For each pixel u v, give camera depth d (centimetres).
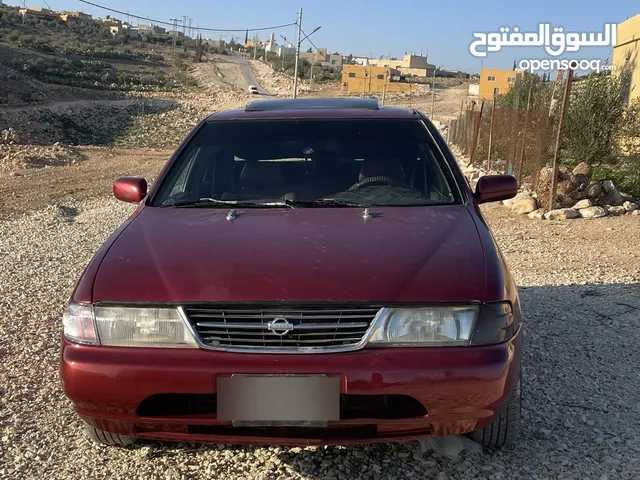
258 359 248
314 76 9606
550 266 671
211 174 370
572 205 995
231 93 7619
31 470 296
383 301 251
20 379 396
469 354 249
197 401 263
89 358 257
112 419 261
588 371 401
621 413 346
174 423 258
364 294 252
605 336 462
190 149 390
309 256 273
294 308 251
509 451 305
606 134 1419
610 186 1017
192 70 10044
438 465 294
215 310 254
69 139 4488
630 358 423
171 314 255
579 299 551
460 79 12100
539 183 1021
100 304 262
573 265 675
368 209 330
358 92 7912
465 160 1828
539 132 1092
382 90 7875
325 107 427
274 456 304
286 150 381
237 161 376
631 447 310
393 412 256
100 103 5694
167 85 8250
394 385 245
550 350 434
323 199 346
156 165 2062
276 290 254
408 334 251
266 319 251
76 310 266
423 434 258
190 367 249
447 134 2859
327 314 251
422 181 361
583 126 1423
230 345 252
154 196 359
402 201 345
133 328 257
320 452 306
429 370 245
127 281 266
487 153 1712
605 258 706
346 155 376
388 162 371
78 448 316
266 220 316
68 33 11944
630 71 2039
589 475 286
